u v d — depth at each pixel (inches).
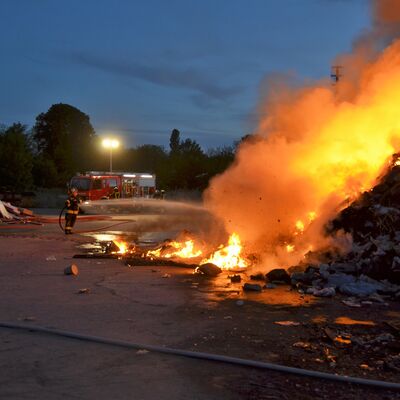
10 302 298.0
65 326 245.3
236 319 261.6
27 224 928.3
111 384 172.6
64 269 412.8
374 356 205.3
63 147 2817.4
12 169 1918.1
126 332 235.6
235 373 184.2
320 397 164.7
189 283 363.3
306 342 222.5
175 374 182.4
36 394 163.5
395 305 293.9
